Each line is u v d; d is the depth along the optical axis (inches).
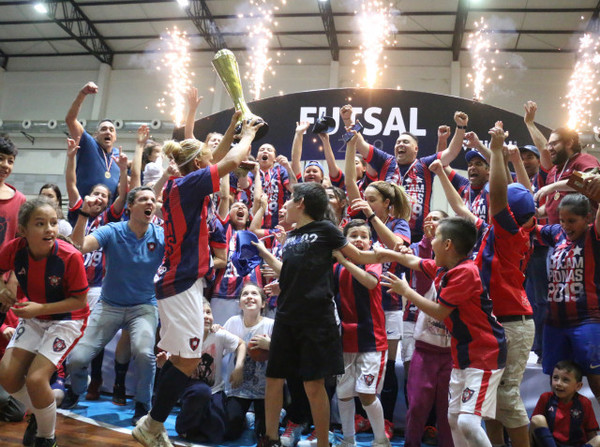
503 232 112.5
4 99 637.3
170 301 102.7
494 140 113.0
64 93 625.0
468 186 186.1
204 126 259.0
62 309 102.7
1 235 141.6
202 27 562.9
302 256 108.7
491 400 98.5
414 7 505.0
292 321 106.0
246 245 141.9
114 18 567.5
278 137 251.1
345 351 123.2
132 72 612.1
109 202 191.0
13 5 557.3
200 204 105.7
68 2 543.8
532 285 163.0
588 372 124.9
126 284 143.1
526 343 111.6
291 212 114.7
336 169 192.2
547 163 173.0
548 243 143.9
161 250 147.6
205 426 128.6
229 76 117.0
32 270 104.4
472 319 102.4
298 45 578.9
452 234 107.6
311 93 252.4
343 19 534.0
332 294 109.1
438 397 122.7
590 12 483.5
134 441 117.3
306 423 133.0
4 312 117.0
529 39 526.0
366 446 127.0
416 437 121.3
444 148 193.5
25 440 110.2
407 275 156.5
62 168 606.9
